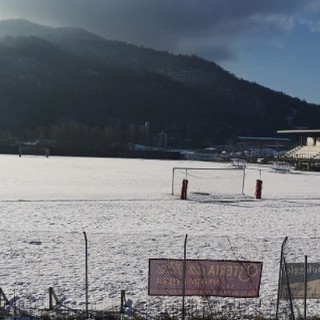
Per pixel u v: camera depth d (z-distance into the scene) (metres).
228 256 15.41
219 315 10.12
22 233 18.36
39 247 15.98
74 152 115.56
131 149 128.62
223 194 36.28
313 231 20.84
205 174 58.91
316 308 10.67
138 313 10.20
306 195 36.69
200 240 17.73
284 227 21.84
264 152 140.00
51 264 13.91
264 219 24.33
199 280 9.69
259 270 9.72
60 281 12.34
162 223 22.14
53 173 52.22
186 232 19.58
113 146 134.62
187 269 9.67
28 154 113.00
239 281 9.70
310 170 76.50
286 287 9.89
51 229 19.66
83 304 10.73
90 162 81.31
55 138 145.38
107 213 24.88
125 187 39.19
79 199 30.36
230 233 19.66
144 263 14.26
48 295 11.27
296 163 85.00
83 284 12.16
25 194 32.62
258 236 18.97
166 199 31.84
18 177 46.03
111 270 13.44
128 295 11.35
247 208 28.59
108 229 20.00
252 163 97.38
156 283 9.65
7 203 27.70
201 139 188.62
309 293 9.86
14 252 15.22
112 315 10.08
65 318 9.88
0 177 45.50
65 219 22.58
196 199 32.47
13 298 10.98
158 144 163.50
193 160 106.38
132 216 24.09
